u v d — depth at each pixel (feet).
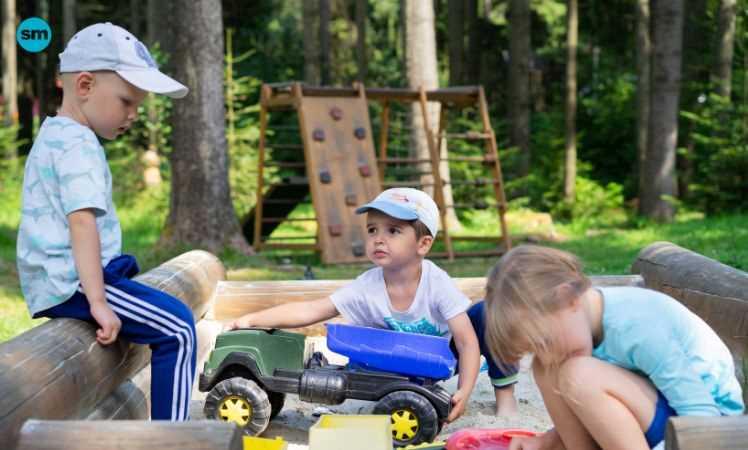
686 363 8.15
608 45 89.76
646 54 65.77
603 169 80.89
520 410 13.44
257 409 11.61
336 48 87.10
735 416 7.05
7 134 64.75
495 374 13.17
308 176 37.68
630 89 81.51
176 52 36.58
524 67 66.59
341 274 31.78
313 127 37.19
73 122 10.35
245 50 92.63
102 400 11.10
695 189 56.80
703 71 69.72
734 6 58.08
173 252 35.88
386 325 12.19
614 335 8.32
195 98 36.40
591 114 82.33
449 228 49.67
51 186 10.09
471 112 71.15
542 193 66.18
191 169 36.47
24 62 86.17
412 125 47.44
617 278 17.57
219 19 36.70
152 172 58.54
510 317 7.99
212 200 36.60
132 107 10.75
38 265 10.14
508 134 69.72
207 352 16.11
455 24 76.28
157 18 66.13
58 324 10.30
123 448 6.88
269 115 80.79
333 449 9.26
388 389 11.50
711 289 14.82
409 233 11.66
